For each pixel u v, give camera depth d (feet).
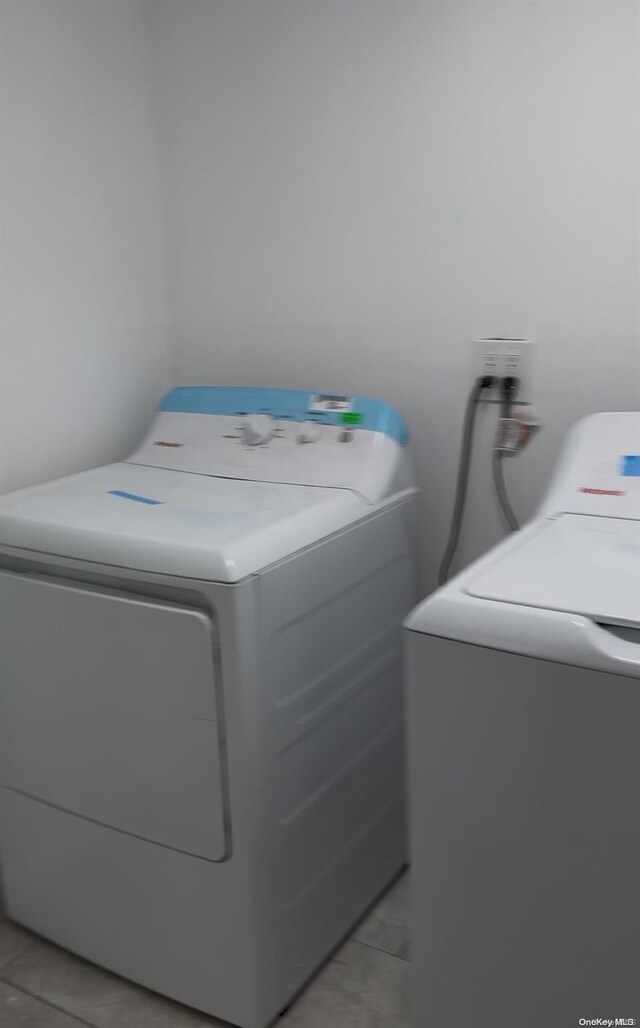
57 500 5.49
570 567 4.02
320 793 5.44
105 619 4.87
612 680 3.41
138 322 7.06
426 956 4.22
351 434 5.88
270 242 6.70
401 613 6.14
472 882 3.97
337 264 6.47
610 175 5.41
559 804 3.66
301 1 6.12
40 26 5.92
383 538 5.74
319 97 6.23
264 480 5.86
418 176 6.02
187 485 5.81
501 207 5.79
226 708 4.64
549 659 3.51
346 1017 5.31
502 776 3.76
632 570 3.95
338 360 6.64
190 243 7.06
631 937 3.65
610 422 5.16
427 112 5.88
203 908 5.08
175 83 6.78
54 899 5.76
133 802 5.12
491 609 3.67
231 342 7.09
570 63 5.37
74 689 5.14
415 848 4.09
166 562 4.60
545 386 5.91
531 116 5.56
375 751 6.04
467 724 3.78
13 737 5.55
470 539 6.44
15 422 6.09
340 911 5.83
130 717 4.96
